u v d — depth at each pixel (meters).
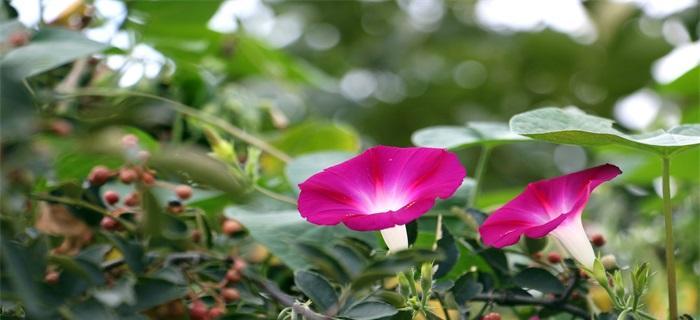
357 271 0.77
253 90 1.51
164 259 0.80
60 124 0.79
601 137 0.77
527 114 0.80
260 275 0.83
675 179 1.13
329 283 0.77
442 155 0.77
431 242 0.88
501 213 0.79
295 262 0.84
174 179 0.85
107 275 0.78
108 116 0.79
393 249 0.78
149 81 0.98
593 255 0.79
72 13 0.95
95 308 0.74
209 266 0.82
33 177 0.76
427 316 0.77
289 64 1.26
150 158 0.79
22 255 0.73
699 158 1.08
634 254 1.00
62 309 0.73
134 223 0.82
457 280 0.81
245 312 0.80
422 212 0.76
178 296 0.77
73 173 0.88
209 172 0.79
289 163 0.94
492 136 0.92
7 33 0.78
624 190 1.11
